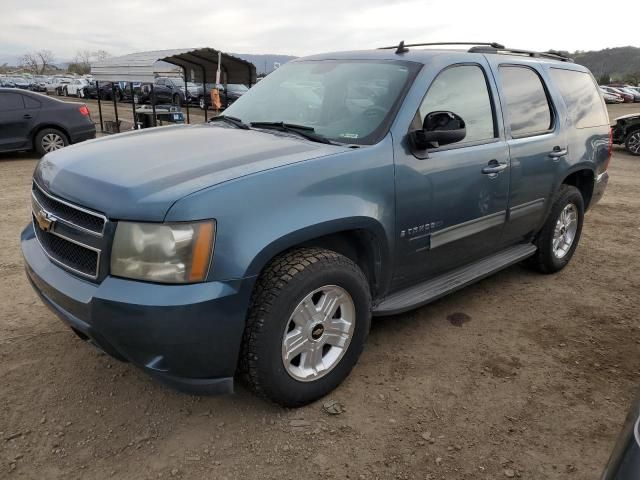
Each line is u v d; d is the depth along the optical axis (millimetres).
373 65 3523
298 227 2502
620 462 1419
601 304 4316
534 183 4145
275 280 2508
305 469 2422
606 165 5223
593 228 6641
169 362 2328
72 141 11227
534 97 4250
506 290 4531
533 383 3156
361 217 2781
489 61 3838
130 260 2285
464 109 3541
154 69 13414
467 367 3293
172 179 2428
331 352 2895
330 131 3176
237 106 3918
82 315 2398
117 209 2312
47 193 2713
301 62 4023
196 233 2256
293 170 2570
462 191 3432
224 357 2410
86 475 2350
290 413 2793
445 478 2404
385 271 3113
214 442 2570
